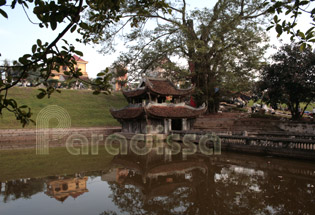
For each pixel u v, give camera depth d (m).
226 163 16.20
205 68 33.03
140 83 30.41
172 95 29.64
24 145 25.98
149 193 10.44
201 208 8.66
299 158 16.11
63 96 50.94
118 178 12.88
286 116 41.69
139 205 9.07
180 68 31.72
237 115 37.06
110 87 5.09
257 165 15.35
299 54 31.17
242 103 55.59
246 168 14.66
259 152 18.56
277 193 10.09
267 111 45.75
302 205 8.73
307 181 11.73
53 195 10.17
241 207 8.65
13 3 3.63
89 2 4.89
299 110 37.94
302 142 16.16
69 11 4.04
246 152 19.45
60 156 19.52
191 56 32.22
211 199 9.55
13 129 30.42
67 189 11.00
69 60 4.97
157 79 30.88
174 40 31.52
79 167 15.47
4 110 38.41
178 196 9.99
